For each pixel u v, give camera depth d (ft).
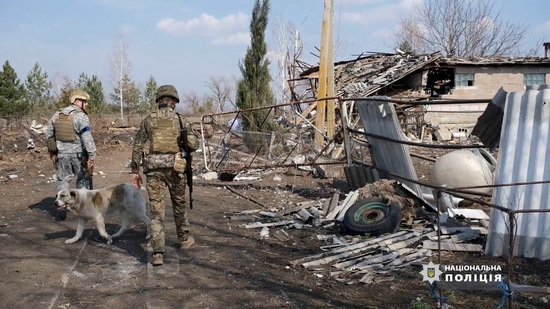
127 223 21.62
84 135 23.58
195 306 14.84
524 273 18.44
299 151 43.96
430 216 26.35
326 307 15.24
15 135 72.64
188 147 18.97
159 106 18.69
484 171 29.17
